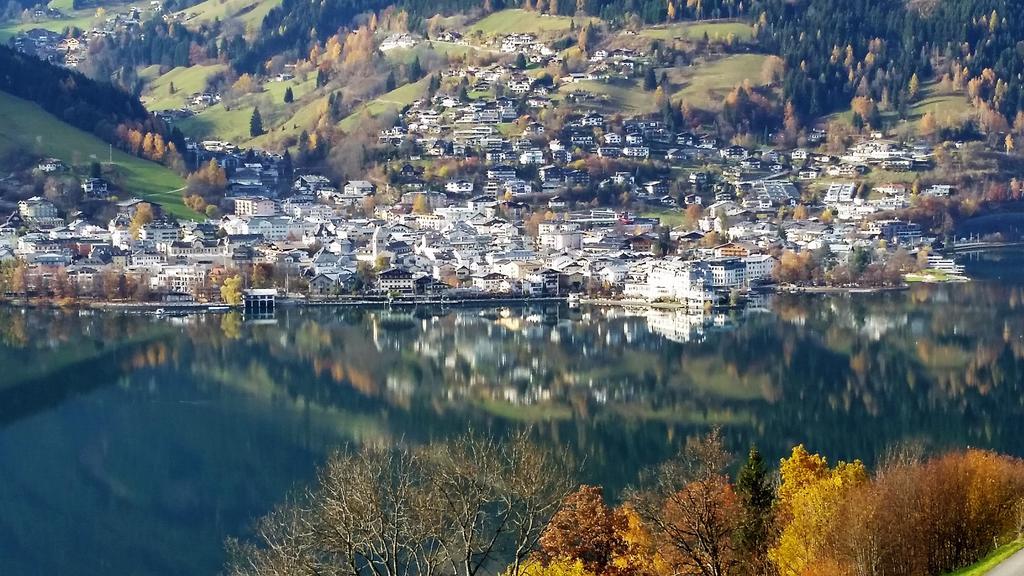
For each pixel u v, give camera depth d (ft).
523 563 592.60
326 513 576.61
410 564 602.85
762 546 555.28
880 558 527.40
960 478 580.30
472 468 604.90
